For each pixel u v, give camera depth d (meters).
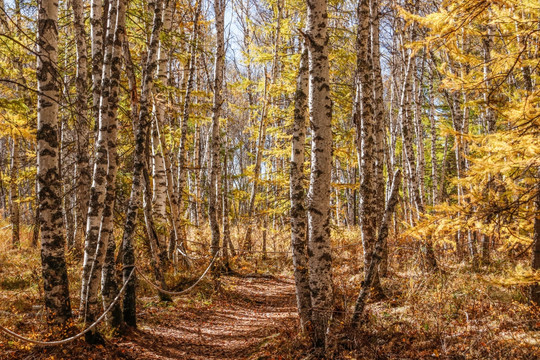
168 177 11.69
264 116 16.20
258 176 15.88
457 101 14.75
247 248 16.66
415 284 8.29
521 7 5.58
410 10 12.68
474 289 7.71
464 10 5.36
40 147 5.80
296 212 7.20
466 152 12.10
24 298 8.53
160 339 7.55
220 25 13.49
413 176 12.61
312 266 6.32
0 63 11.85
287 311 10.16
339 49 12.49
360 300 6.14
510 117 5.71
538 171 6.03
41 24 5.71
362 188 9.27
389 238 11.61
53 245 5.93
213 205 12.72
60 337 5.88
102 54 9.20
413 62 15.35
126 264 7.63
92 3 9.11
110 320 7.11
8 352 5.64
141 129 7.64
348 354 5.75
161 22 7.85
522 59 5.84
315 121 6.33
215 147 13.22
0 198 25.03
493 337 5.61
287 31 14.31
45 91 5.73
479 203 5.97
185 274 11.93
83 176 9.76
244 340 7.89
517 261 9.27
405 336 6.12
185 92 12.15
